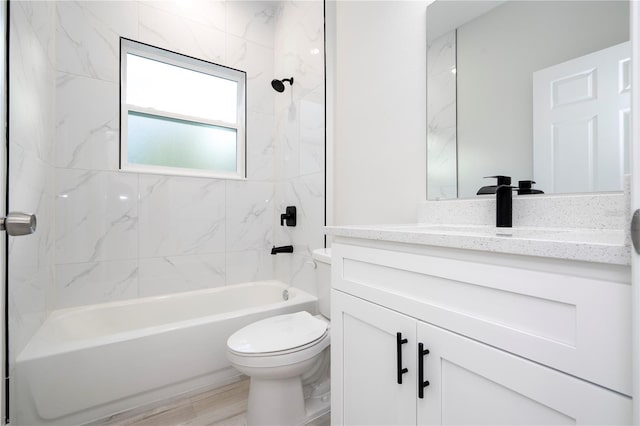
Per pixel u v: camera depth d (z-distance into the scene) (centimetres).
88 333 177
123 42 201
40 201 151
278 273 251
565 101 96
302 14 223
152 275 206
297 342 127
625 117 85
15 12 109
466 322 63
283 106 247
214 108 241
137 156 210
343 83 191
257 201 250
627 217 43
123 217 197
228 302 228
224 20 237
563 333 50
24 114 123
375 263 86
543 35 102
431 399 70
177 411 146
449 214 126
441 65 134
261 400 130
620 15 86
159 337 148
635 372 39
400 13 153
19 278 120
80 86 185
